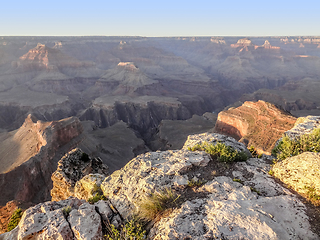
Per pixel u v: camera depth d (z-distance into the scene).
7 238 8.48
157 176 10.33
